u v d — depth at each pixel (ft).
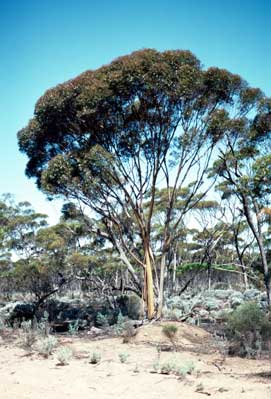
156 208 105.60
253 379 28.76
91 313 76.74
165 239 60.18
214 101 57.41
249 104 59.67
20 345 43.70
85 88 53.47
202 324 59.00
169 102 54.60
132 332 48.88
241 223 116.47
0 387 26.45
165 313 60.08
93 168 55.62
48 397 24.17
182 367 30.19
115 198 59.98
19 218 109.81
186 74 52.06
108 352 40.04
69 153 57.82
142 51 53.36
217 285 135.44
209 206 115.96
